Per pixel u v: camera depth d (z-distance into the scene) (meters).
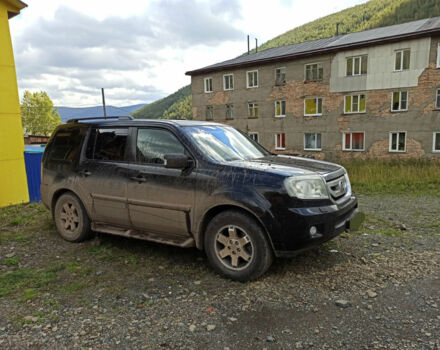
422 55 22.16
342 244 4.61
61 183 4.93
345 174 4.07
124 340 2.56
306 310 2.92
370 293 3.16
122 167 4.30
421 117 22.89
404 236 5.00
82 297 3.27
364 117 25.31
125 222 4.36
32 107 64.88
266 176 3.39
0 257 4.39
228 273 3.57
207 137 4.18
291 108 28.86
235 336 2.58
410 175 12.49
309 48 28.66
